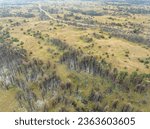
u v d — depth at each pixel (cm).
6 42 19688
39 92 13762
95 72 14000
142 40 18888
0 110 13238
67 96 12875
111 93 12550
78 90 13138
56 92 13288
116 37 18788
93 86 13200
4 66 16600
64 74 14562
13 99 13788
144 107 11488
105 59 14375
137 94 12100
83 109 12050
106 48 15912
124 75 12912
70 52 15725
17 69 15725
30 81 14675
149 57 15025
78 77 14112
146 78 12512
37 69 15138
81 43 17038
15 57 16725
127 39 18600
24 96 13612
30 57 16612
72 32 19975
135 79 12531
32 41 19088
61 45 17300
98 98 12388
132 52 15650
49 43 18325
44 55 16612
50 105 12500
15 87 14650
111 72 13362
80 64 14738
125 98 12081
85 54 15150
